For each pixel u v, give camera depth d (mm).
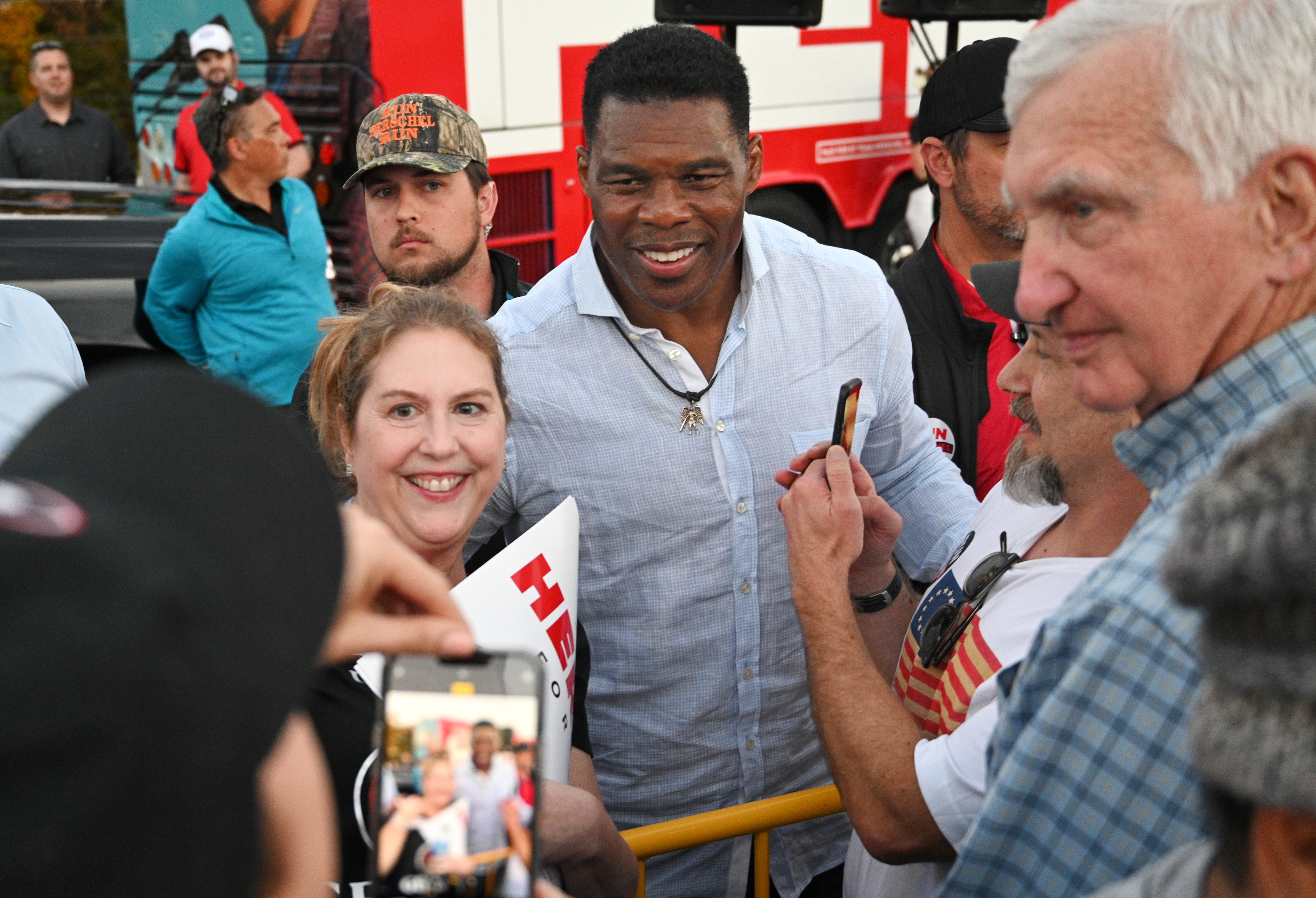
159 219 4418
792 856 2039
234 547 430
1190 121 903
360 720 1267
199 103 5242
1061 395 1312
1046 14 5473
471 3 4422
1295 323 956
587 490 1938
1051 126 973
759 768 2021
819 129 5918
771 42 5562
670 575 1954
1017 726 1027
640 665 1979
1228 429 984
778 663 2012
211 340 4078
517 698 926
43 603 375
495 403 1667
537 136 4699
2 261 4105
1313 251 934
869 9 6027
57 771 364
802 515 1594
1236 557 552
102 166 7398
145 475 430
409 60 4309
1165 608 893
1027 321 1046
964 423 2498
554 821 1395
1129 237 946
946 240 2754
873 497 1702
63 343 1923
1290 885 589
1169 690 891
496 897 900
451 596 805
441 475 1615
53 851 362
